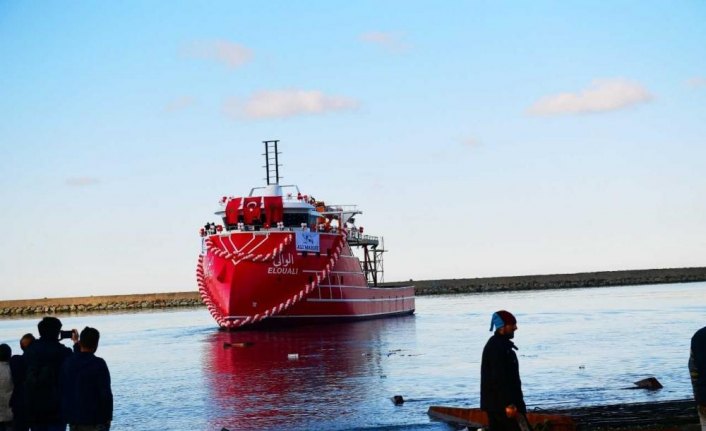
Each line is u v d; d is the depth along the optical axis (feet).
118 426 98.12
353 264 280.72
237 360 168.55
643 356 151.43
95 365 54.13
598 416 86.69
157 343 230.27
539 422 73.61
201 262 250.98
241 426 94.53
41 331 60.18
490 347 53.16
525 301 451.94
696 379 51.67
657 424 81.00
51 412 58.95
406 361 154.81
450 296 619.26
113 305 644.27
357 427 89.71
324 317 259.60
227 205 249.34
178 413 105.91
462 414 91.66
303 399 112.16
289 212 247.29
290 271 241.76
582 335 202.49
